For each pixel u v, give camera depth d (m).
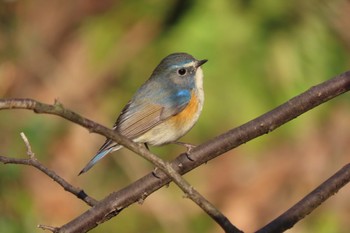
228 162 14.80
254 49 13.25
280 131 14.49
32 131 13.27
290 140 14.72
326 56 13.53
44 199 14.32
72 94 15.17
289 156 14.64
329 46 13.65
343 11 13.95
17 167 12.17
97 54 14.65
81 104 14.97
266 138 14.64
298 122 14.34
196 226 13.87
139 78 14.30
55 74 15.75
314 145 14.62
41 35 16.38
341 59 13.66
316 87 7.39
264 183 14.45
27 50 16.19
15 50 16.20
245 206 14.30
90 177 14.43
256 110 13.18
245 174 14.64
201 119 13.35
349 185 13.60
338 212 13.39
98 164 14.47
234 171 14.70
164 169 6.27
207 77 13.25
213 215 6.41
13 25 16.28
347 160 14.45
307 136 14.68
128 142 6.05
